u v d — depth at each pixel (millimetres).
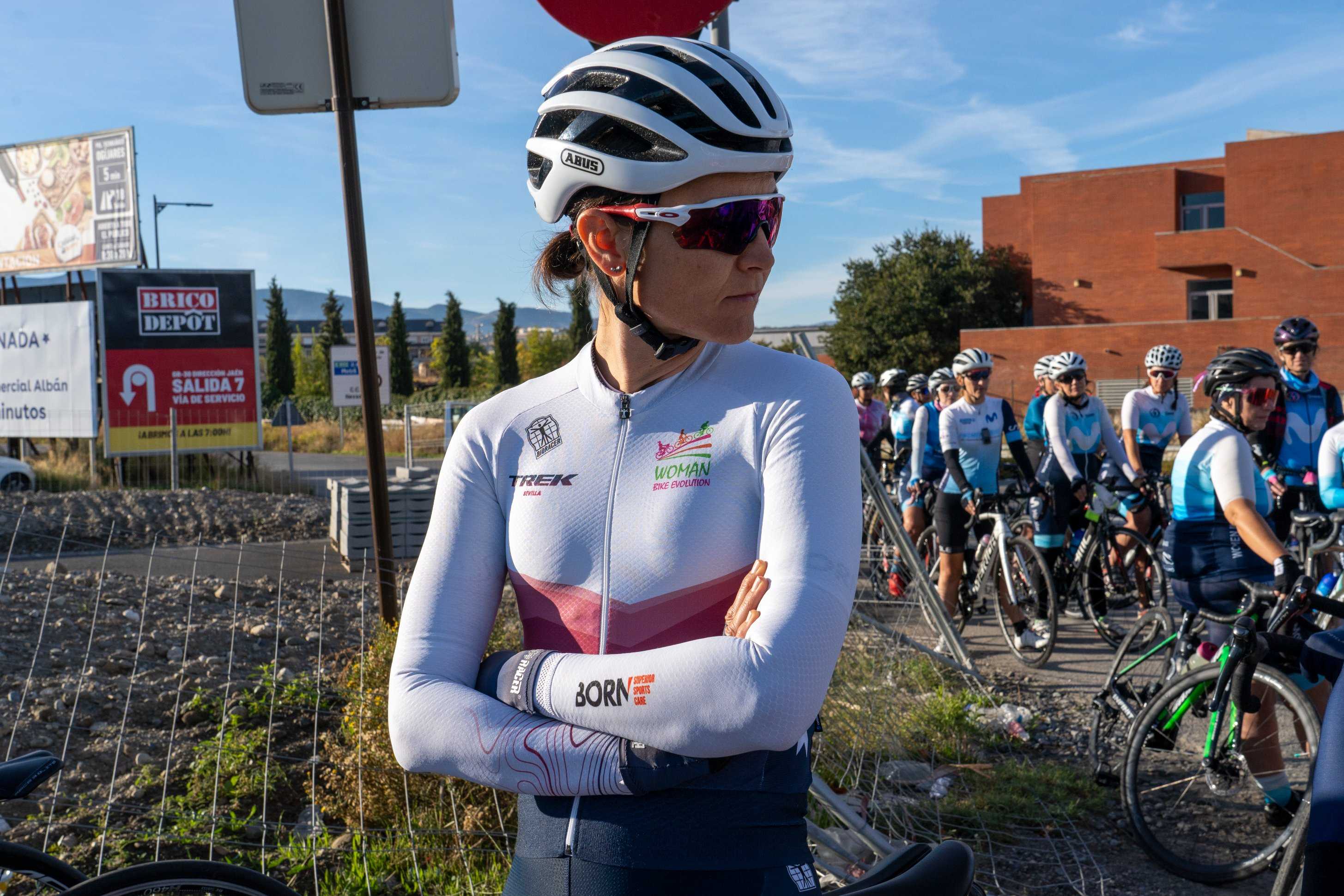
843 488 1049
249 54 4391
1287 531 5664
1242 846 3385
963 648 5688
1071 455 6645
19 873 2229
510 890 1038
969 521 6629
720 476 1050
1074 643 6680
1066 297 36438
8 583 6086
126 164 20203
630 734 968
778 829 993
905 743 4445
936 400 9328
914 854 1222
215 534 10656
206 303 17609
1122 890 3355
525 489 1133
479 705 1043
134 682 4562
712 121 1012
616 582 1048
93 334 17109
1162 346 7480
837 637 972
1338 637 2371
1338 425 4930
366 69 4375
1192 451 3852
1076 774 4273
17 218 21359
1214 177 34531
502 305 65375
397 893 3111
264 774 3773
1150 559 6516
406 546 8102
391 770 3422
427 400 52750
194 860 2070
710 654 945
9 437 17938
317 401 45688
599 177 1046
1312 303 31891
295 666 4941
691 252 1031
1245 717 3436
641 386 1130
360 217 4406
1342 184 31969
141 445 17250
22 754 3857
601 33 2326
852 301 39750
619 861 959
